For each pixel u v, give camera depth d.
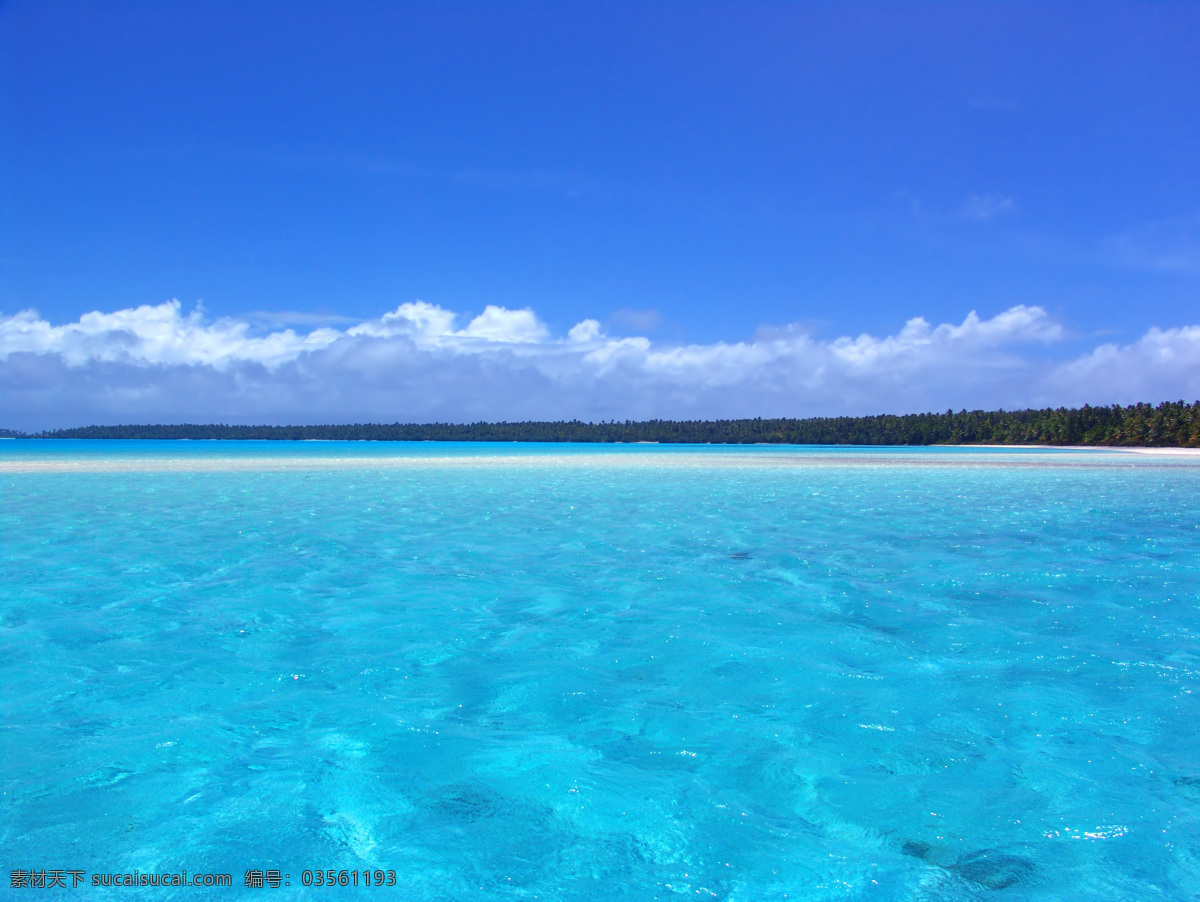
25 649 7.01
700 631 7.78
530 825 4.00
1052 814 4.12
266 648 7.14
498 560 11.74
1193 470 39.69
